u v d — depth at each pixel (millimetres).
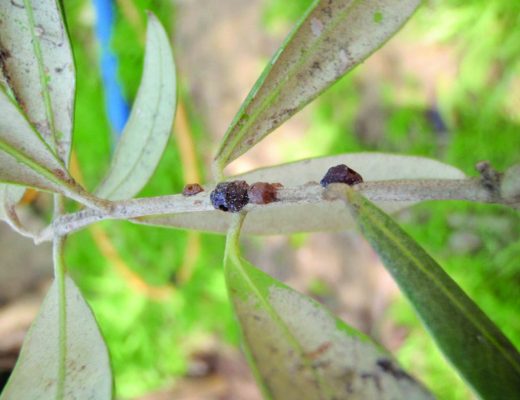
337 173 61
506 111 175
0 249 256
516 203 52
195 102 230
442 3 179
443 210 185
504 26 172
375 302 205
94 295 242
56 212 74
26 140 66
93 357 65
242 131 69
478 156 179
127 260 239
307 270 219
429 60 186
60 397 63
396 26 66
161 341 241
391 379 51
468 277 180
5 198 79
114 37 223
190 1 230
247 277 59
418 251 52
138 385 237
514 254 177
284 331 55
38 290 253
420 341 186
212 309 236
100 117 235
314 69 68
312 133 205
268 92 68
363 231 52
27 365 66
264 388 49
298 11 203
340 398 51
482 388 48
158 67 85
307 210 77
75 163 195
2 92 64
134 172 86
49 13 73
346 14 66
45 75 74
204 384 241
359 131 201
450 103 181
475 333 50
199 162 232
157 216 76
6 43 73
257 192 62
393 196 57
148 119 86
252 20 215
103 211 69
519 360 49
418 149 192
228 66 221
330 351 53
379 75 194
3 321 242
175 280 240
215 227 76
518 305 174
